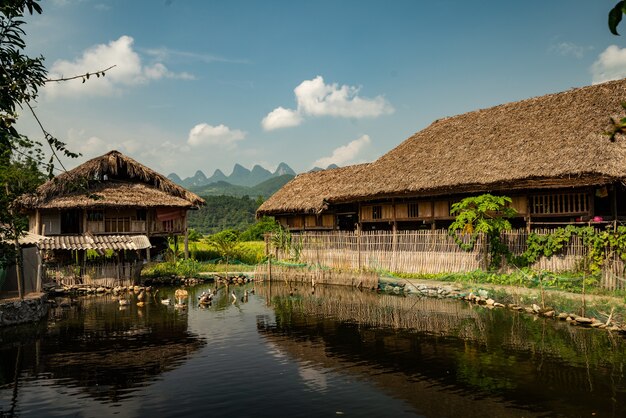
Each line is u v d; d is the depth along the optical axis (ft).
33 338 47.09
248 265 111.14
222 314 58.95
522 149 71.41
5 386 32.94
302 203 103.60
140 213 115.65
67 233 109.40
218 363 37.63
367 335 45.91
